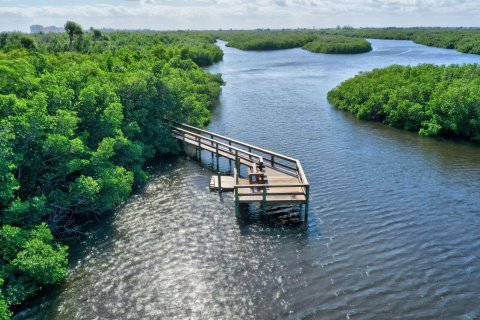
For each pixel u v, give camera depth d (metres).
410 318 13.23
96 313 13.69
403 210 20.47
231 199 22.11
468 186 23.22
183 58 74.94
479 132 32.50
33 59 29.72
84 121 21.95
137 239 18.17
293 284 14.99
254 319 13.34
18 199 15.33
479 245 17.28
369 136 33.75
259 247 17.48
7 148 14.91
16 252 14.70
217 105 46.59
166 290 14.80
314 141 32.34
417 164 26.89
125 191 20.52
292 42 147.75
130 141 24.64
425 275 15.35
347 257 16.59
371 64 84.50
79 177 18.88
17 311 13.71
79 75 25.27
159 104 30.00
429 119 35.09
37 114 17.12
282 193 19.67
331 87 58.28
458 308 13.63
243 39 157.38
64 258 15.80
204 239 18.17
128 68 34.44
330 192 22.69
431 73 43.50
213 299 14.30
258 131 35.44
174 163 27.88
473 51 101.56
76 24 60.31
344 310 13.62
